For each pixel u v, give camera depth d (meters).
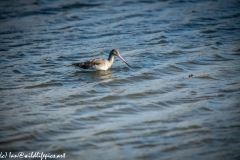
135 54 22.00
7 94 17.52
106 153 13.36
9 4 29.94
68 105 16.64
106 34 24.98
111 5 30.08
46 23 26.81
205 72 19.62
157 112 16.09
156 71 19.89
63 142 14.00
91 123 15.31
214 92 17.53
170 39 24.02
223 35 24.36
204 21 26.62
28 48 23.00
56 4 30.06
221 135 14.33
